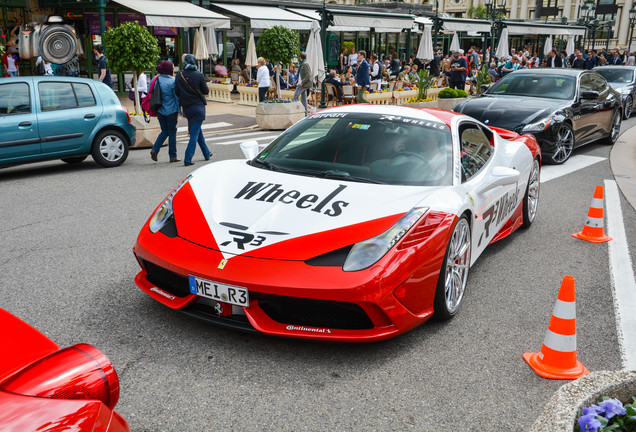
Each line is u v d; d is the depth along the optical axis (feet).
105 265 14.47
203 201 11.52
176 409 8.48
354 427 8.20
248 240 10.14
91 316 11.48
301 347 10.44
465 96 51.08
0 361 5.46
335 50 90.48
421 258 10.21
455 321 11.88
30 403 4.73
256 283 9.40
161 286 11.16
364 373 9.65
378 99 54.70
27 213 19.45
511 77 34.99
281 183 11.90
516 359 10.36
